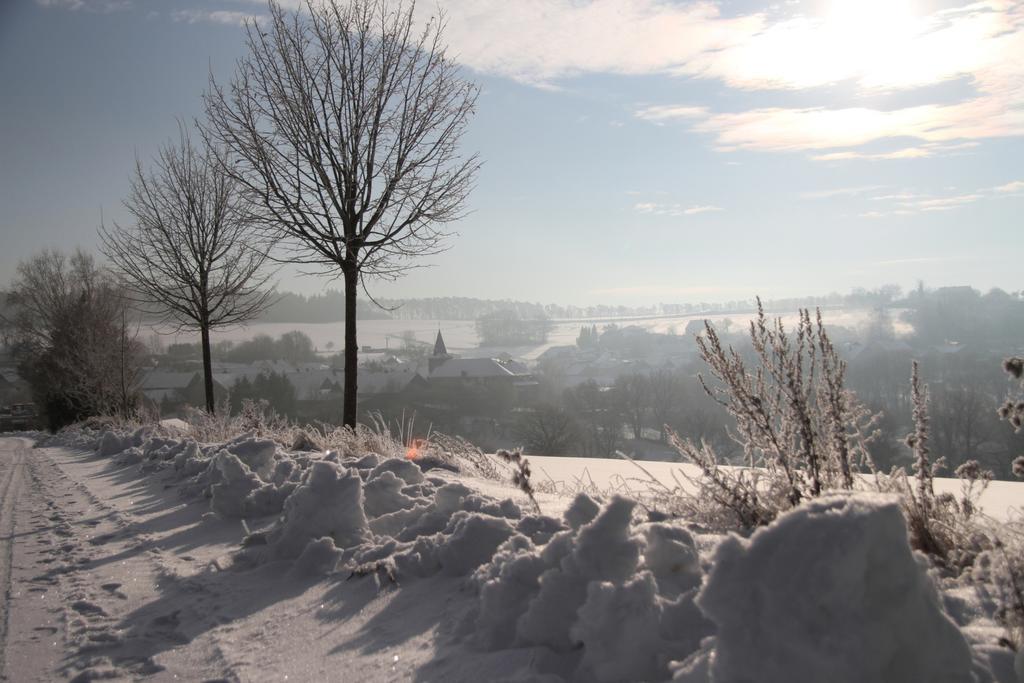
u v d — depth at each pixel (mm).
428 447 9461
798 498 3801
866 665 1651
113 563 4941
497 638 2650
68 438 22703
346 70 12664
